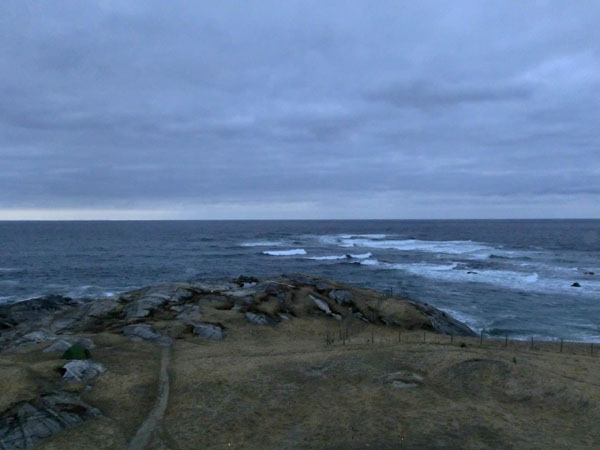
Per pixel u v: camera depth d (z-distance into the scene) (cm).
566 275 5081
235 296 2962
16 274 5497
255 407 1379
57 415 1259
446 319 2970
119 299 2923
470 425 1236
